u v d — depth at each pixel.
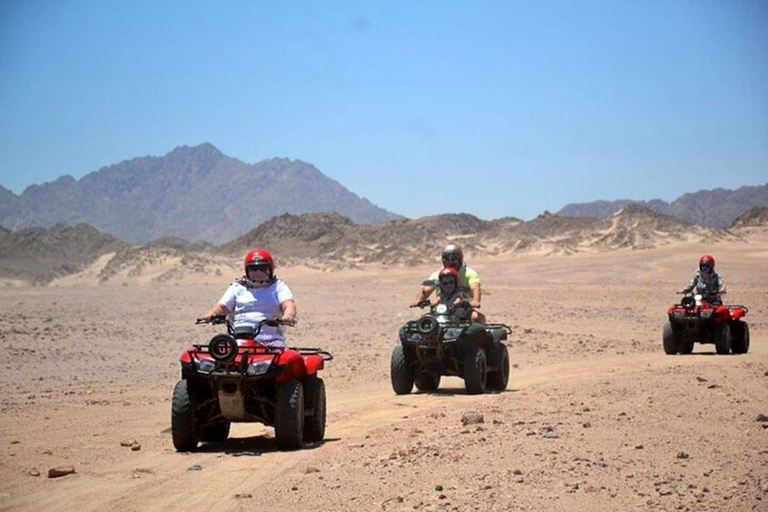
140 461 11.08
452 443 11.34
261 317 12.12
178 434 11.54
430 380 18.36
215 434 12.63
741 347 26.00
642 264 120.44
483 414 13.70
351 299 58.59
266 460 10.98
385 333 32.75
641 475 9.62
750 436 11.70
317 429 12.25
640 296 60.59
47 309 45.00
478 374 17.02
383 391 18.41
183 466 10.76
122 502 9.07
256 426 14.13
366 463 10.45
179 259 143.25
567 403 14.73
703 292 26.20
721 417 13.11
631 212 181.88
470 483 9.36
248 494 9.22
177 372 21.81
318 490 9.31
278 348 11.77
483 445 11.18
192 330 32.84
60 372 21.42
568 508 8.45
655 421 12.77
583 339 30.52
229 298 12.22
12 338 28.23
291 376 11.75
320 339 30.36
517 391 17.20
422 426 12.99
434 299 18.19
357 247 193.62
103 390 18.59
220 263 144.12
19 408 15.91
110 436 12.98
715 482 9.32
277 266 154.50
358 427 13.58
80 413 15.38
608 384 17.17
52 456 11.43
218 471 10.43
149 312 43.00
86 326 33.66
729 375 18.50
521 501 8.68
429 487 9.24
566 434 11.81
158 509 8.80
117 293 70.44
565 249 162.75
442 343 16.95
